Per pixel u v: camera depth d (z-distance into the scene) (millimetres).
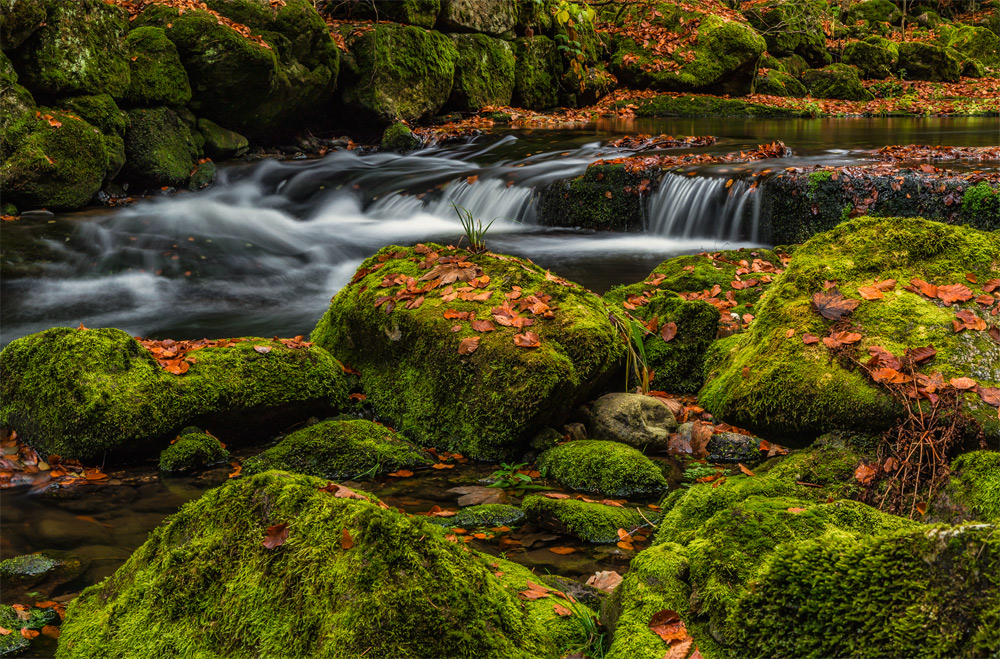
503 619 2023
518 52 17984
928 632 1631
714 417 4398
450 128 15156
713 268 6324
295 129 14164
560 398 4234
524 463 4137
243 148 12797
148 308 7344
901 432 3324
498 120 16562
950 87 23703
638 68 20047
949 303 3777
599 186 10031
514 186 10766
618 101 19250
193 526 2234
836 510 2246
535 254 8750
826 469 3334
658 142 12766
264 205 11461
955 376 3447
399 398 4672
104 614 2254
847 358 3611
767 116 18859
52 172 9688
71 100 10273
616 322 4777
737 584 2037
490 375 4273
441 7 16438
